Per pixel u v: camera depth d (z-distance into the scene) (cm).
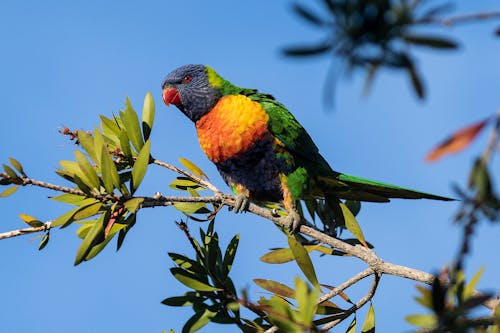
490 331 467
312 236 801
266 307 595
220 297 705
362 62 316
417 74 311
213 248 717
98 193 702
